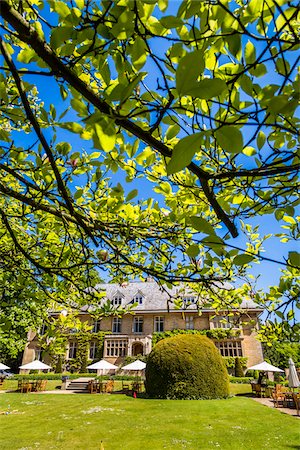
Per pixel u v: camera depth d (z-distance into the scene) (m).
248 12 1.26
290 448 7.92
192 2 1.05
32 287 3.75
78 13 1.34
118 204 2.65
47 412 12.95
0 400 16.14
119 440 8.76
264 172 1.49
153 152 2.14
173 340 16.22
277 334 2.93
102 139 0.85
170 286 2.93
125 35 1.17
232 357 26.12
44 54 1.23
